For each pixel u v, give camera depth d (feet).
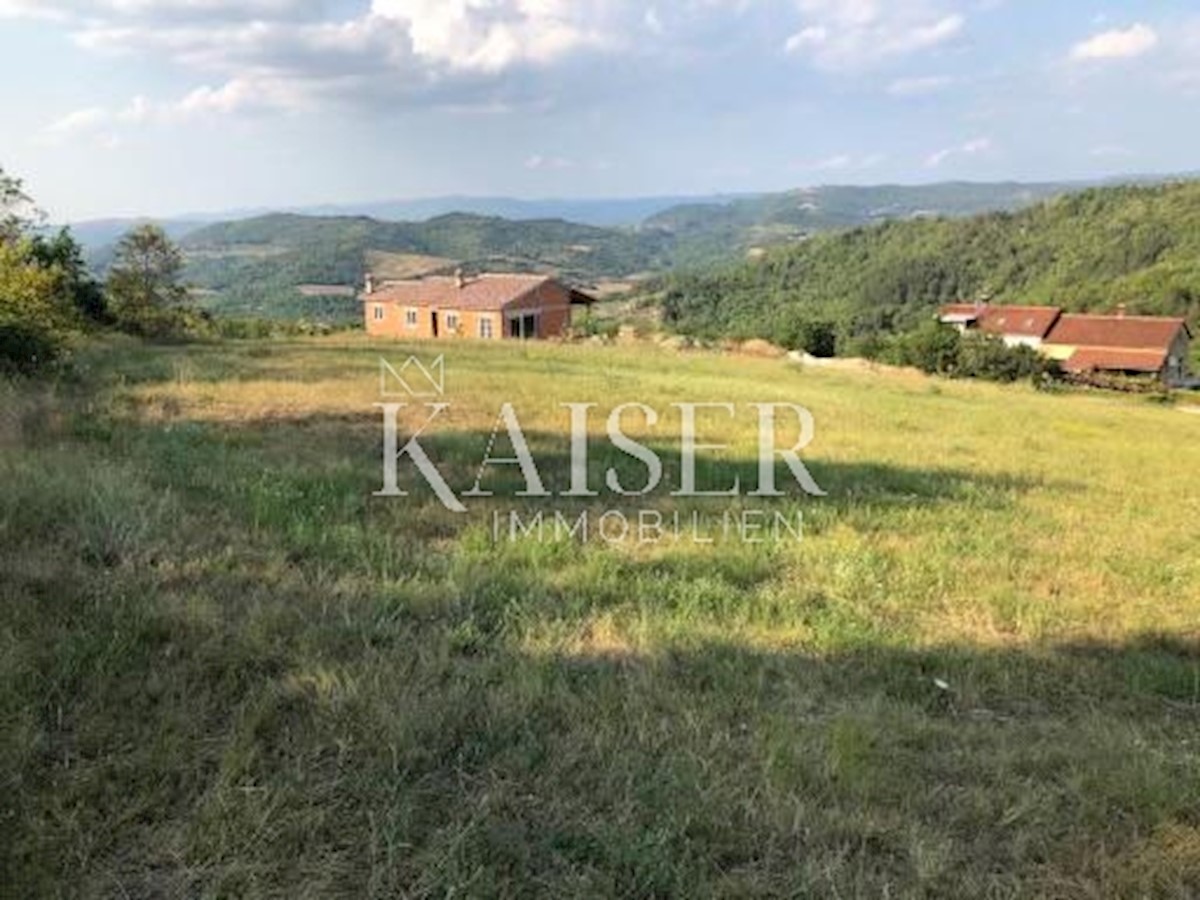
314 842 9.91
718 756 12.30
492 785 11.30
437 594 17.78
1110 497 36.91
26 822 9.70
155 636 14.53
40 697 12.26
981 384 112.47
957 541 26.63
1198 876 10.32
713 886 9.68
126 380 49.98
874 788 11.81
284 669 13.97
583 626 17.13
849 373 101.55
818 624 18.15
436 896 9.26
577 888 9.50
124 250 128.67
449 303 169.37
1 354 46.29
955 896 9.79
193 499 23.67
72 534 19.07
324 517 23.25
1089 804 11.64
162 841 9.73
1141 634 19.39
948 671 16.52
